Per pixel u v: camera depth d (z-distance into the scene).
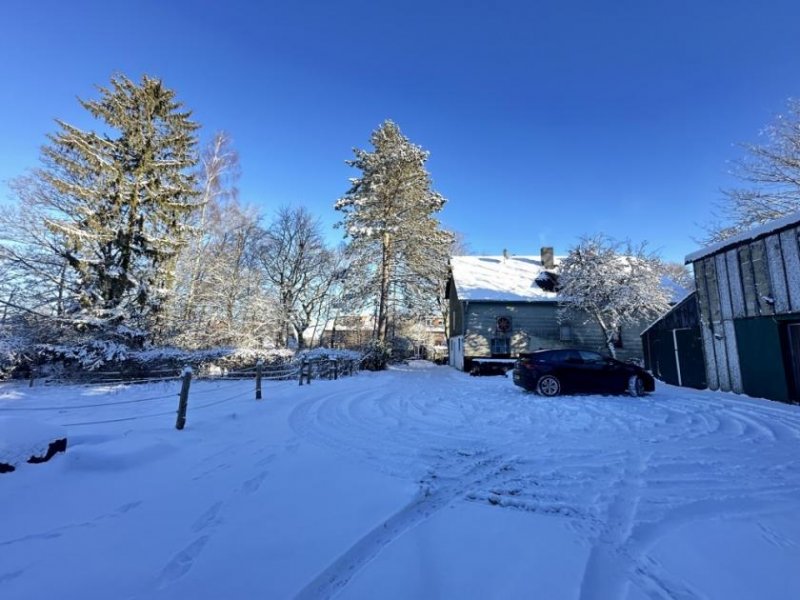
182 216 20.30
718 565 2.97
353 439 6.65
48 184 17.27
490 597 2.57
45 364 14.24
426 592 2.62
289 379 16.72
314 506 3.93
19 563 2.83
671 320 14.71
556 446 6.29
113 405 9.71
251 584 2.65
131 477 4.57
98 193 16.36
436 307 33.12
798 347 10.12
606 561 3.03
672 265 32.56
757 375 10.97
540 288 25.20
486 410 9.43
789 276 10.10
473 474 5.01
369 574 2.82
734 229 16.50
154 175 17.95
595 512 3.92
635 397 11.20
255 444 6.18
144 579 2.69
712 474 5.01
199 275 22.80
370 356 24.27
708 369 12.76
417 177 24.73
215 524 3.51
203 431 6.83
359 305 27.05
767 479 4.83
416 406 9.99
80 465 4.61
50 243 17.19
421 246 25.56
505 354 23.47
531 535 3.43
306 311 33.59
